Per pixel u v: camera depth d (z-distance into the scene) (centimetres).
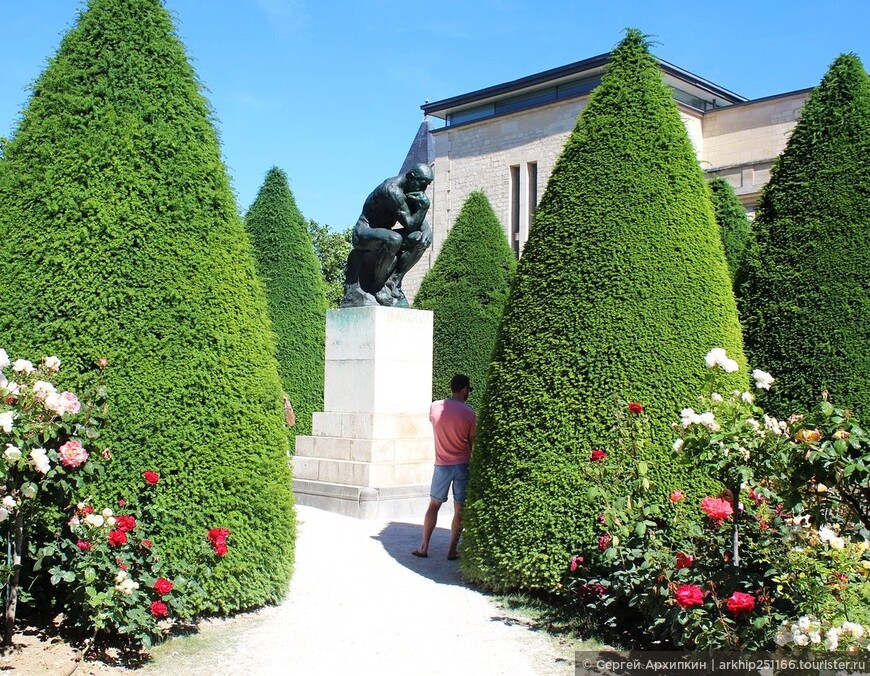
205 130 698
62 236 620
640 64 771
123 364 615
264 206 1759
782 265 874
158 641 591
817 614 479
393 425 1244
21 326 610
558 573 667
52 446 551
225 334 662
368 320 1257
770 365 850
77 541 564
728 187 1568
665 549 578
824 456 461
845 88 900
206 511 633
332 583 777
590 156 752
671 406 674
